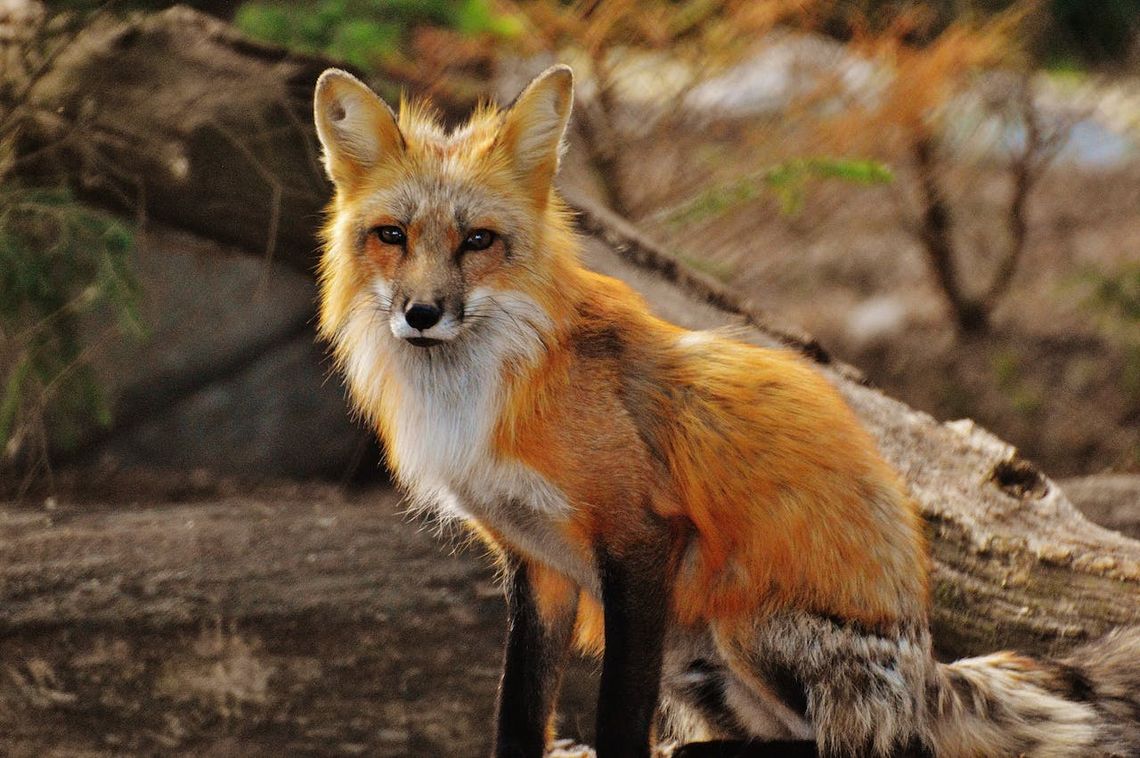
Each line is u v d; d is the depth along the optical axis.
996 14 17.94
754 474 7.21
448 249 6.81
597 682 9.59
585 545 7.16
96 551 10.32
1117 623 9.25
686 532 7.32
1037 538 9.80
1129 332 19.22
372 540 10.75
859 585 7.27
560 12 14.62
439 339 6.71
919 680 7.36
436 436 7.14
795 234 19.66
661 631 7.14
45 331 11.80
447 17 13.24
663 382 7.27
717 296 11.50
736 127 15.77
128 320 11.67
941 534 9.66
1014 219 19.22
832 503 7.25
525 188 7.11
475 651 9.45
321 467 16.14
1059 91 21.77
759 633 7.31
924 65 15.01
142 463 15.49
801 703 7.30
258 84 11.38
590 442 6.99
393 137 7.05
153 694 8.90
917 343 19.75
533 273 6.99
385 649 9.41
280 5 13.64
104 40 11.79
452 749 8.63
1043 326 19.69
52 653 9.12
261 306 16.45
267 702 8.89
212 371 16.14
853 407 10.73
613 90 15.12
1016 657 7.89
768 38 15.90
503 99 14.07
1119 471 16.97
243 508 11.66
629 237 11.58
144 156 11.47
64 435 14.36
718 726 8.06
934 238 19.31
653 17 14.62
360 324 7.17
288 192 11.47
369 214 7.00
